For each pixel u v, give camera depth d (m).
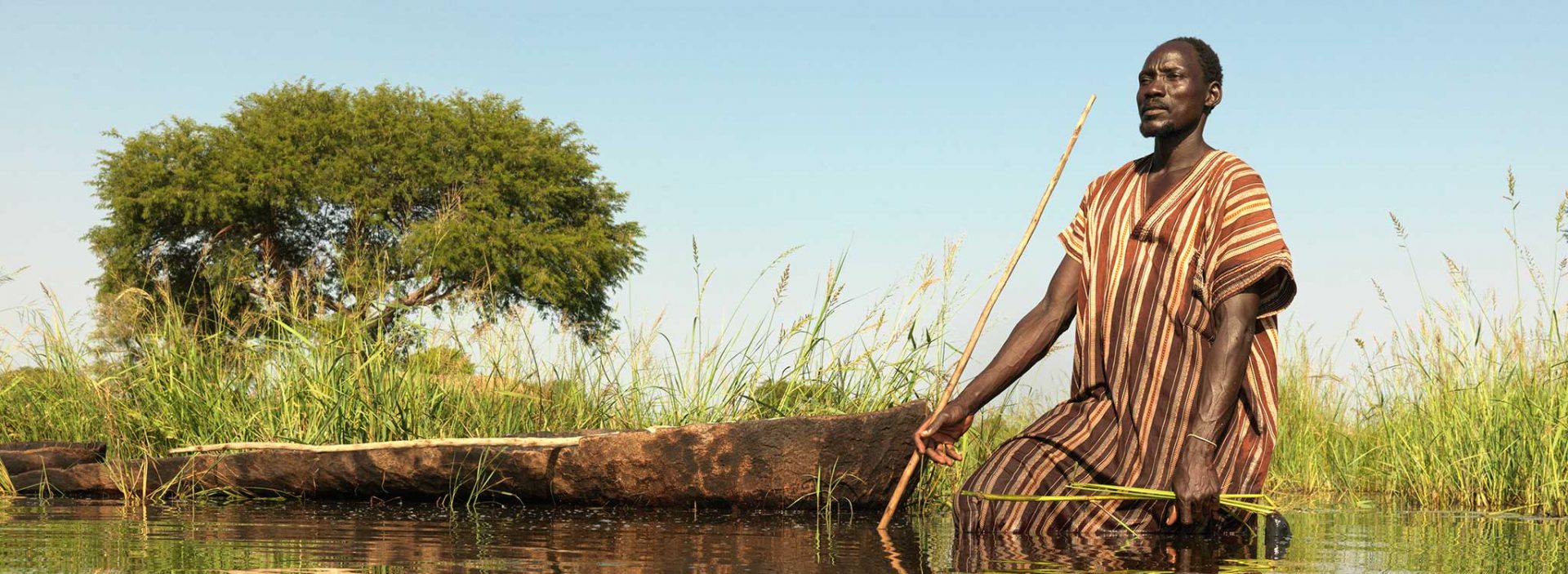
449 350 6.75
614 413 6.65
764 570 3.01
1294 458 8.49
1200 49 4.36
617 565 3.06
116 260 27.58
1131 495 3.97
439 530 4.02
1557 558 3.51
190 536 3.72
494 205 27.73
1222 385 3.96
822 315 6.02
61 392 7.45
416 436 6.34
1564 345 6.62
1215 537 4.01
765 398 6.09
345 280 7.20
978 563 3.23
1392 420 7.65
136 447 6.84
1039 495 4.16
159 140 28.73
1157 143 4.41
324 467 5.45
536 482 5.20
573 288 27.77
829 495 4.89
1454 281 7.03
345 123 28.00
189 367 6.91
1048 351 4.50
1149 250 4.21
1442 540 4.11
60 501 5.49
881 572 3.00
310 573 2.84
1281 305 4.06
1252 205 4.05
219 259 25.42
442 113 29.12
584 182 31.23
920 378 5.88
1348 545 3.85
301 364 6.72
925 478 5.38
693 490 5.00
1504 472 6.31
